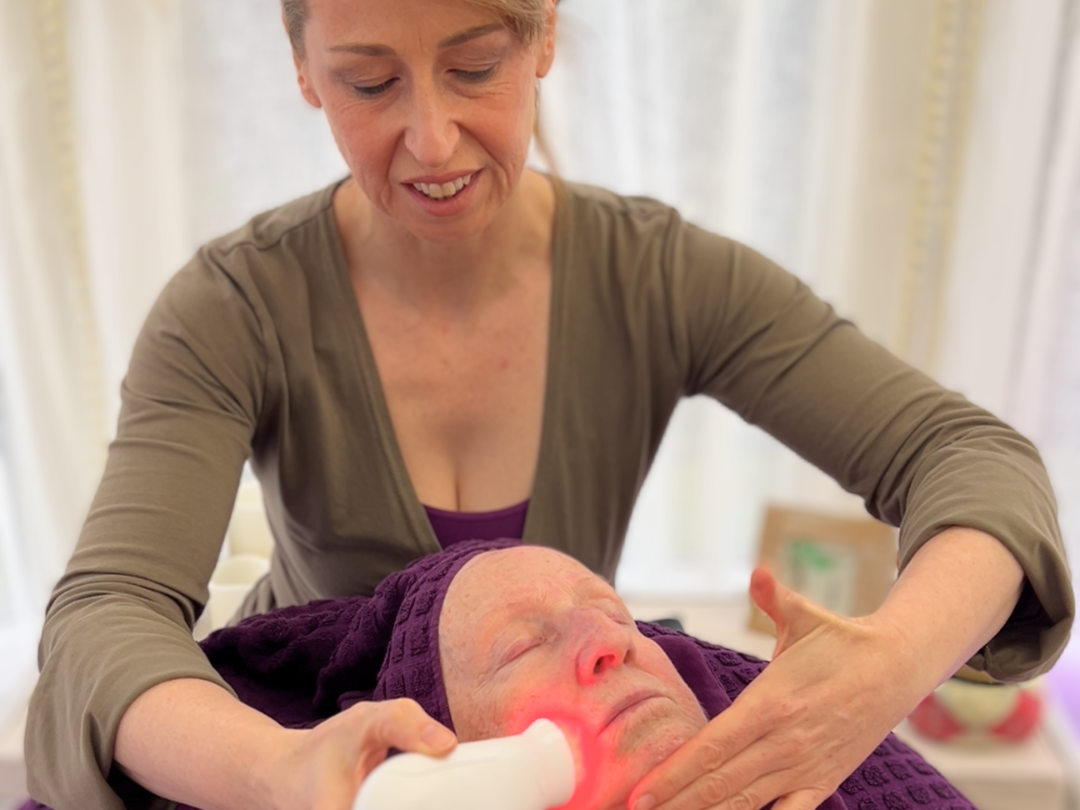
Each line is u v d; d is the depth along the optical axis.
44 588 2.10
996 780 1.56
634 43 1.86
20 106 1.82
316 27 0.75
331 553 1.00
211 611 1.20
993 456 0.85
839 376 0.95
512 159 0.83
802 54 1.94
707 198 1.96
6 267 1.90
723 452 2.08
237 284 0.94
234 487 0.89
